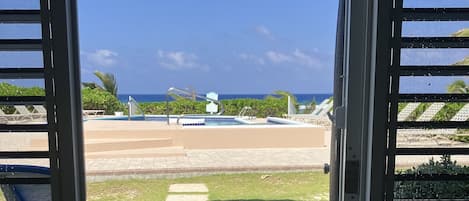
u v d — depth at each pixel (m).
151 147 7.21
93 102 11.34
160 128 7.55
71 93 1.30
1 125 1.30
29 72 1.28
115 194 4.71
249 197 4.54
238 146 7.50
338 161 1.46
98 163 6.00
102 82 13.01
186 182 5.29
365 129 1.35
